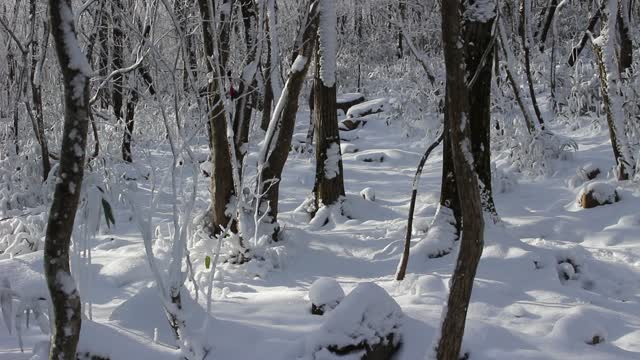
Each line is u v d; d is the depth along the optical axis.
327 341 3.50
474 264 2.89
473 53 6.10
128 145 10.02
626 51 9.66
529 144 9.51
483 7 6.03
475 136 6.32
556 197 8.32
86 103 2.12
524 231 6.88
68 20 2.07
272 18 6.50
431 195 8.64
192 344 3.25
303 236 6.75
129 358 3.23
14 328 3.84
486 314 4.56
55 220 2.14
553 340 4.00
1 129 10.11
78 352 3.19
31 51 8.09
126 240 6.85
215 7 5.32
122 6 5.51
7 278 3.94
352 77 19.91
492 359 3.72
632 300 5.12
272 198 6.52
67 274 2.20
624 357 3.81
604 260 5.91
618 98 8.15
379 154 11.67
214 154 6.20
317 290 4.25
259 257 5.93
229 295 4.87
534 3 18.50
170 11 3.94
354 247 6.44
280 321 4.04
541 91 14.12
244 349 3.52
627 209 7.14
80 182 2.16
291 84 6.26
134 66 5.09
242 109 6.27
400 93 14.49
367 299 3.73
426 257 5.87
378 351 3.62
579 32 18.53
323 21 7.69
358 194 9.02
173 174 3.62
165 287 3.46
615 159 8.88
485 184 6.39
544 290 5.11
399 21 12.02
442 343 2.94
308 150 12.46
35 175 8.73
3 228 6.78
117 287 5.19
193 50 6.02
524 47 10.17
